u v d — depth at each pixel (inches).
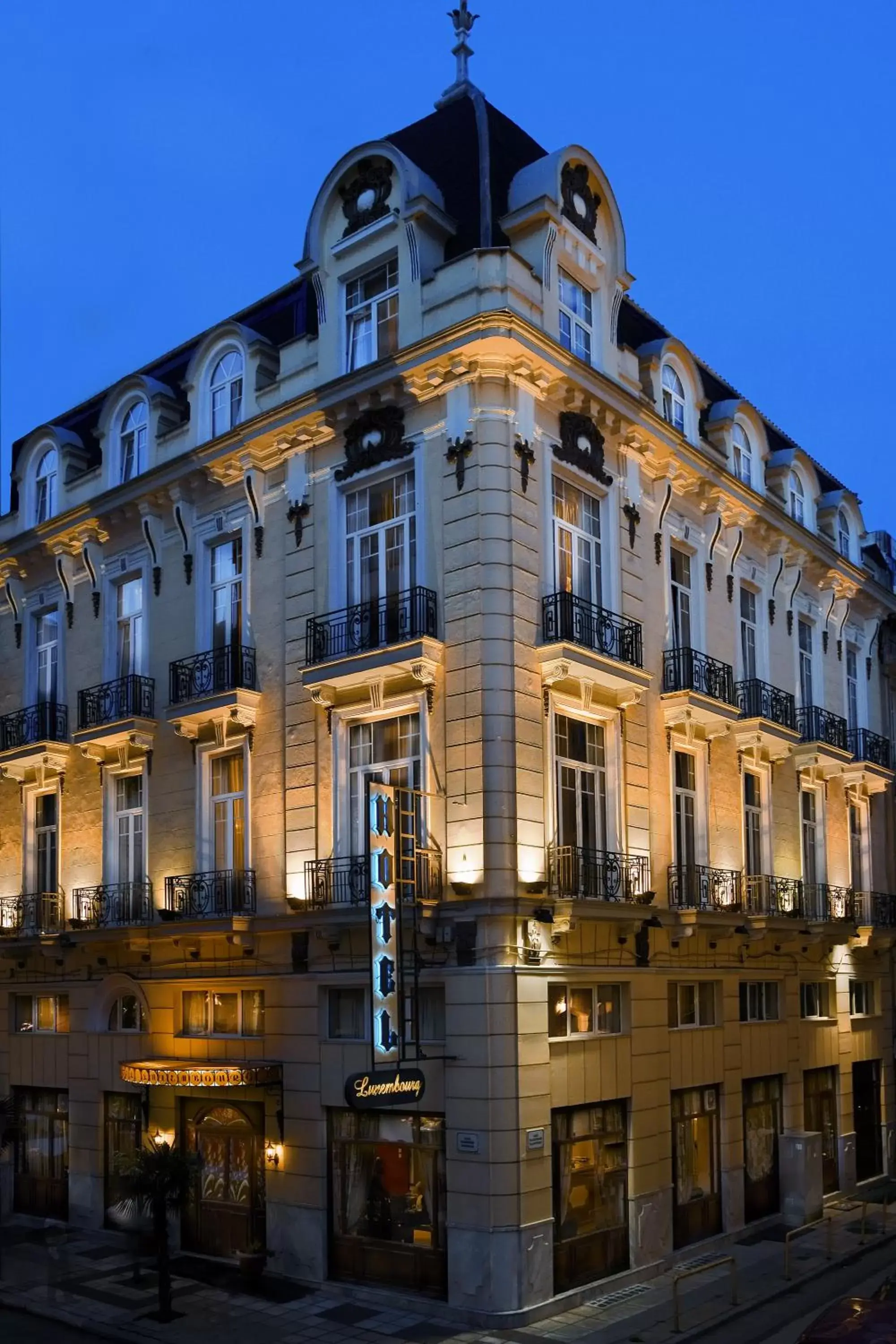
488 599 709.3
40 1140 958.4
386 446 776.3
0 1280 767.1
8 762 999.0
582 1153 729.6
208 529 898.7
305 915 756.0
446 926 692.7
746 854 952.3
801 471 1096.8
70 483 1027.9
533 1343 620.1
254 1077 754.8
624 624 815.7
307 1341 629.9
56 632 1034.1
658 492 884.6
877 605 1225.4
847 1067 1061.1
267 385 876.6
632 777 805.2
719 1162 864.3
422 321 765.9
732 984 899.4
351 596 797.9
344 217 830.5
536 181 792.3
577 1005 743.1
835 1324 553.6
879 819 1193.4
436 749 717.3
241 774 848.3
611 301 840.9
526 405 745.6
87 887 938.1
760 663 1005.8
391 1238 709.3
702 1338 633.0
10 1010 1000.2
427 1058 668.1
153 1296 717.9
